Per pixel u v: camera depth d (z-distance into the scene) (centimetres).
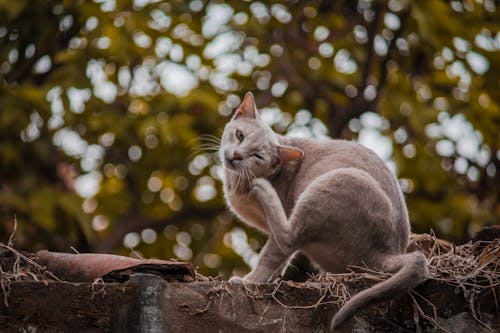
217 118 1030
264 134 594
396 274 414
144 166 1067
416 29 1054
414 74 1114
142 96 1042
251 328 404
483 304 418
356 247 497
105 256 431
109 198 1077
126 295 390
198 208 1067
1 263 434
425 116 1050
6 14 966
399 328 420
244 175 577
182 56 1070
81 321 385
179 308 396
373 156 550
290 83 1098
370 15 1084
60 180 973
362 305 402
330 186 498
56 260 432
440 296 421
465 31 1029
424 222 1023
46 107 934
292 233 498
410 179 1084
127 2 1047
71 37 1010
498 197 1051
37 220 881
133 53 1030
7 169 950
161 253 1092
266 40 1105
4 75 998
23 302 385
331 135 1052
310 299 416
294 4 1098
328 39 1092
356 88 1091
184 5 1054
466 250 480
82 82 955
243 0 1086
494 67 1056
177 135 979
